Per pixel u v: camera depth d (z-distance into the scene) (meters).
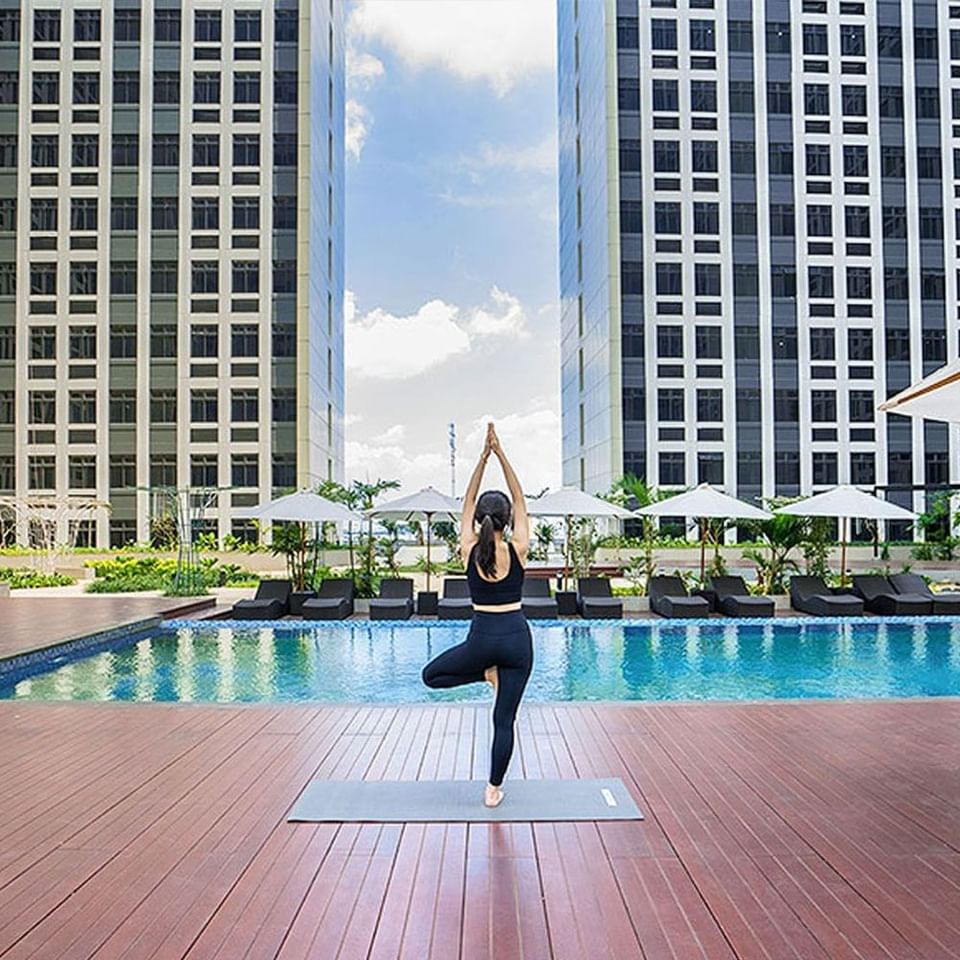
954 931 3.59
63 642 13.72
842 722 7.45
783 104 43.88
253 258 42.50
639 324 42.53
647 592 20.05
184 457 41.81
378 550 23.64
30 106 42.75
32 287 42.22
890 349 43.22
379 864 4.30
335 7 52.88
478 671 5.21
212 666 13.43
